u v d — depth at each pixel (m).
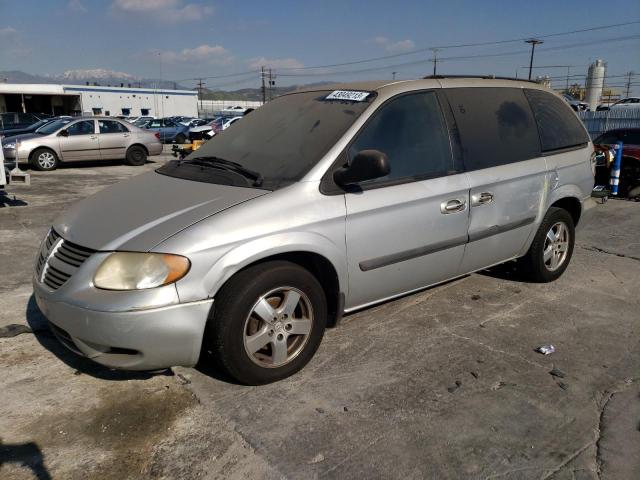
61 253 3.16
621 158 9.99
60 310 2.94
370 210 3.45
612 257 6.09
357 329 4.06
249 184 3.30
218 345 3.03
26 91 41.66
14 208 8.85
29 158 14.62
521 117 4.60
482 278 5.21
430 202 3.76
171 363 2.96
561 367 3.53
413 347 3.78
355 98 3.80
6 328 4.00
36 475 2.52
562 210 4.96
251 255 2.99
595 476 2.52
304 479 2.48
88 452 2.68
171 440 2.76
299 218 3.17
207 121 33.12
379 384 3.29
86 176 13.65
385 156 3.14
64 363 3.54
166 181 3.65
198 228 2.92
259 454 2.65
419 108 3.90
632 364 3.58
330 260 3.31
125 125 16.41
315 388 3.24
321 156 3.38
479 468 2.57
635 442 2.77
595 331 4.07
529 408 3.06
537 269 4.91
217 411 3.00
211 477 2.50
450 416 2.97
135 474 2.53
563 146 4.93
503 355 3.68
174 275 2.81
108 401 3.10
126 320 2.77
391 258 3.63
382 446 2.71
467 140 4.09
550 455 2.66
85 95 49.44
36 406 3.05
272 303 3.22
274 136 3.82
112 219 3.17
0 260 5.82
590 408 3.06
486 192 4.13
